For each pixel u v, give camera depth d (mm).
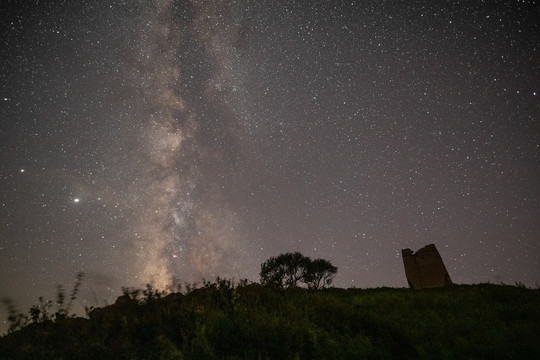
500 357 4797
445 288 14266
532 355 4719
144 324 5488
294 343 5195
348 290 15609
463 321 6641
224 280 8250
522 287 10914
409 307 8758
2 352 4781
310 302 8141
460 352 5102
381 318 6922
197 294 7738
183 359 4312
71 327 5512
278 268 26609
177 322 5652
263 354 4812
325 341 5457
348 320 6695
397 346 5387
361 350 5113
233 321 5855
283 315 6871
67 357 4438
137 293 6828
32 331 5371
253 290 8523
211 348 4734
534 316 7102
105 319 5848
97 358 4379
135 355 4438
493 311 7652
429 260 24188
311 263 26656
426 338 5824
